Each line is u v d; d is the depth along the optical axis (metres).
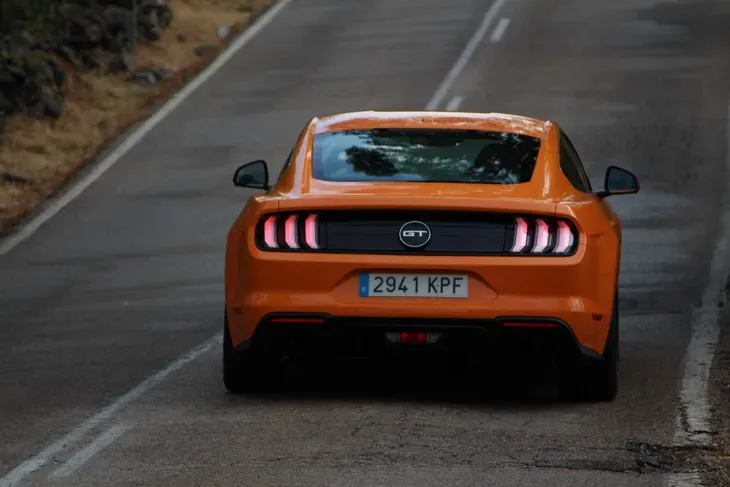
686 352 27.16
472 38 85.88
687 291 34.66
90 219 49.34
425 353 21.44
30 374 25.86
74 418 21.55
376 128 23.86
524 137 23.44
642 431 20.22
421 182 21.78
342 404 22.14
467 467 17.97
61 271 40.69
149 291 36.75
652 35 84.69
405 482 17.22
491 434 19.91
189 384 24.36
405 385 24.02
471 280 20.88
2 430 20.78
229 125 66.12
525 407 21.97
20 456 19.05
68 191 54.50
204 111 69.75
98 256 42.91
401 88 72.62
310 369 25.70
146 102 72.62
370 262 20.88
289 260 21.08
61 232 47.31
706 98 66.94
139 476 17.73
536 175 22.12
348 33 89.44
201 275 38.97
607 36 85.00
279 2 101.81
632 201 47.78
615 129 60.72
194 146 62.09
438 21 92.19
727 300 33.38
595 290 21.20
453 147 23.00
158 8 87.06
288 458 18.44
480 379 24.66
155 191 53.81
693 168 53.12
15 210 52.16
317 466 18.00
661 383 24.02
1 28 75.25
